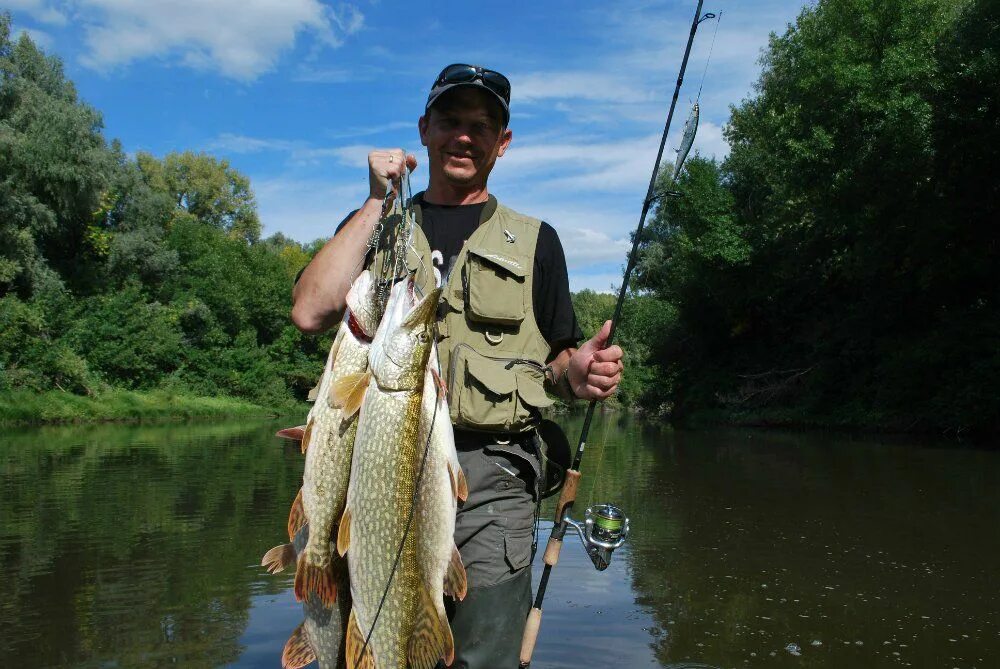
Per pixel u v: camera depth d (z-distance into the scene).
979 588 6.18
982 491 10.82
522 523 3.10
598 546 3.20
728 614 5.51
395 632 2.50
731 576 6.51
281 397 42.91
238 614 5.35
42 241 34.34
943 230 19.17
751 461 15.04
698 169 28.64
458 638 2.98
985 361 18.64
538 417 3.15
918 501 10.09
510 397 3.01
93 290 36.34
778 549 7.48
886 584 6.28
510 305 3.09
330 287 2.69
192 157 67.00
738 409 29.08
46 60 35.72
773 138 26.59
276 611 5.40
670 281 35.03
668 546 7.59
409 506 2.51
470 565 2.99
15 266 29.95
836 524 8.65
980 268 19.50
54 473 12.89
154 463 14.49
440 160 3.19
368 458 2.47
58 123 31.91
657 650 4.77
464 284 3.10
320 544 2.59
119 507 9.46
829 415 24.52
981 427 18.80
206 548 7.24
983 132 17.86
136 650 4.68
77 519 8.68
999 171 18.47
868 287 24.14
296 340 48.41
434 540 2.56
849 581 6.35
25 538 7.70
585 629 5.13
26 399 28.23
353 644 2.47
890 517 9.02
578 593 5.99
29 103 32.12
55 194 32.19
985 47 18.11
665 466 14.35
